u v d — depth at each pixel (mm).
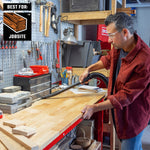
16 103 1782
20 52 2277
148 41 4824
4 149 1155
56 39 3059
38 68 2250
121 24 1581
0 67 2016
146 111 1765
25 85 2021
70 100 2158
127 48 1761
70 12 3018
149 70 1568
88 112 1692
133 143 1816
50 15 2799
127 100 1622
